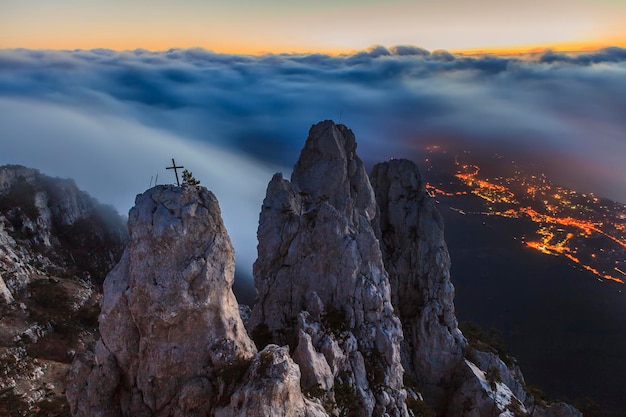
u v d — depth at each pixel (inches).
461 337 3282.5
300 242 2630.4
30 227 7071.9
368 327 2480.3
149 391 1601.9
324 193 2982.3
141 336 1593.3
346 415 2095.2
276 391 1494.8
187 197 1588.3
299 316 2354.8
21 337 4375.0
